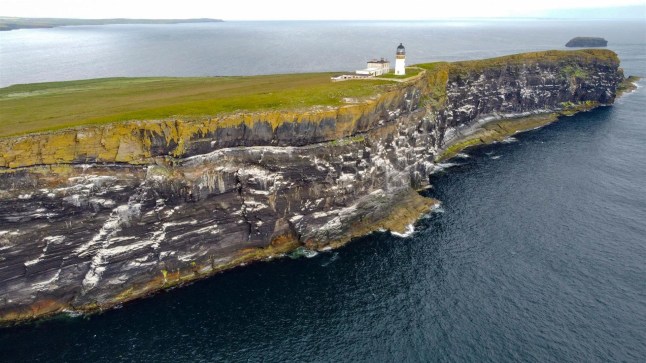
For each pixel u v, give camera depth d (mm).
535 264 61000
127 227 52688
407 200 78312
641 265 60188
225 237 60219
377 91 75062
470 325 50156
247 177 59250
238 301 54406
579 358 45125
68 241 49938
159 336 48562
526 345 47031
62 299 51688
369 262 62625
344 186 66688
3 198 46375
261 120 59625
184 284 57500
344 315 52250
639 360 44750
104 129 52125
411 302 54250
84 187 49969
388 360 45906
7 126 56781
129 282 54250
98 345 47062
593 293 54812
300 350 47281
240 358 46156
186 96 77812
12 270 47875
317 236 66188
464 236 68812
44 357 45312
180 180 54750
